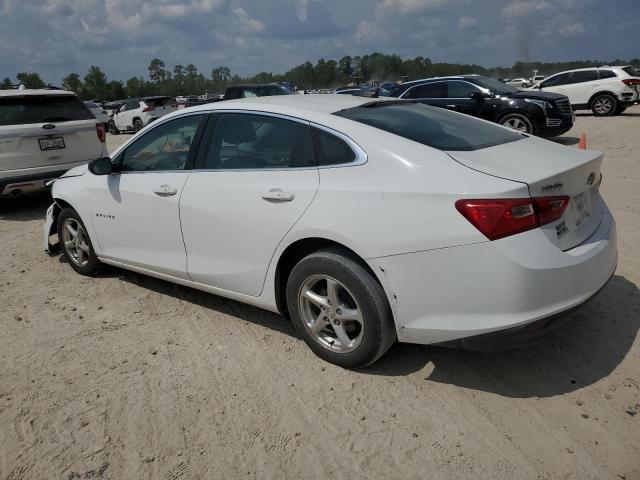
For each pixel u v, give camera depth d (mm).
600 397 3027
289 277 3449
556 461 2586
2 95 7555
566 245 2963
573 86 19203
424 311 2957
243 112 3799
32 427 3016
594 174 3289
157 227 4207
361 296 3115
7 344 3971
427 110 3957
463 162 2980
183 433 2920
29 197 9719
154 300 4648
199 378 3420
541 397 3061
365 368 3426
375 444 2766
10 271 5586
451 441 2758
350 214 3086
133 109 26219
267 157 3588
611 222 3469
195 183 3904
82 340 3982
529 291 2742
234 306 4445
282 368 3480
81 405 3191
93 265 5125
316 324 3436
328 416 2996
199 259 3988
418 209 2895
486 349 2906
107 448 2832
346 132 3291
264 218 3471
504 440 2744
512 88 13148
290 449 2764
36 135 7656
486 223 2729
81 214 4898
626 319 3812
